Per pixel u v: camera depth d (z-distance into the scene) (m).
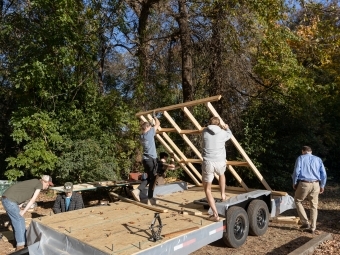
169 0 13.27
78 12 11.15
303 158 7.30
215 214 5.88
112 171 11.19
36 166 10.72
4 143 13.42
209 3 12.04
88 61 11.54
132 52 14.59
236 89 12.52
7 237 7.04
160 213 6.37
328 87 13.67
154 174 7.25
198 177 9.19
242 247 6.36
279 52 11.38
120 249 4.38
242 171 11.65
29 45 10.60
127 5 13.41
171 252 4.78
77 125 11.32
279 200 7.84
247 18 11.02
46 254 5.13
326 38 13.92
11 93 12.87
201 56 13.03
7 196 6.29
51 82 11.01
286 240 6.76
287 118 12.03
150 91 14.52
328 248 6.07
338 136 14.76
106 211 6.49
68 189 7.00
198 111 12.64
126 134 12.66
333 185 13.55
